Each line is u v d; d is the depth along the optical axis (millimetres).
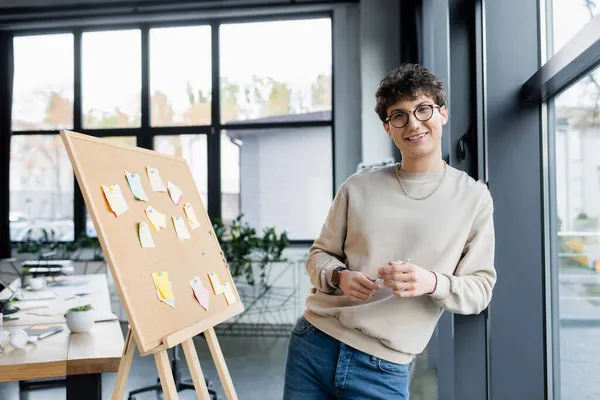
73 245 5738
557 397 1887
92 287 3547
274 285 5523
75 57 6004
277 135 5699
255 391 3576
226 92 5781
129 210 1601
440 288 1251
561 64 1446
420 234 1370
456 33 2244
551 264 1872
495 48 1900
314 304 1528
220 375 1742
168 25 5855
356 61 5453
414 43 4422
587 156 1542
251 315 5520
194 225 1975
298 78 5664
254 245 5289
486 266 1360
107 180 1560
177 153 5855
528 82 1783
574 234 1678
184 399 3387
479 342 2082
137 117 5945
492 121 1899
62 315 2617
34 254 5883
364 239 1434
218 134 5777
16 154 6059
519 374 1906
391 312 1363
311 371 1494
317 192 5633
